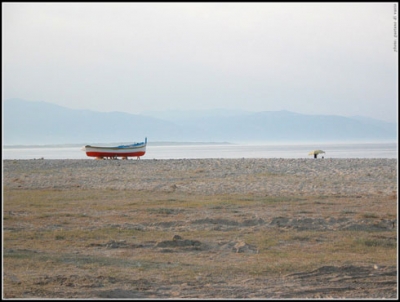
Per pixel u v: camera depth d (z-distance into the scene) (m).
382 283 15.55
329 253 19.61
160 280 15.78
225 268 17.20
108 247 20.42
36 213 28.58
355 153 114.06
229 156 105.19
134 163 59.47
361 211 29.08
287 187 40.69
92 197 35.66
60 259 18.22
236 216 27.52
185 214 28.42
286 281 15.80
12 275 16.06
